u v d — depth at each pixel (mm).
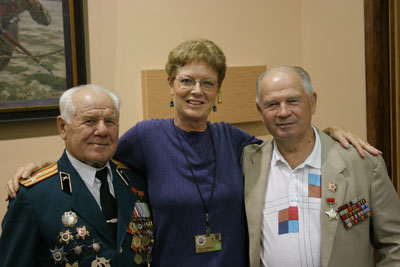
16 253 1555
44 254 1587
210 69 1821
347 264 1701
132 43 2885
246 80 3266
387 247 1784
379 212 1774
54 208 1604
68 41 2619
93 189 1708
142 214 1807
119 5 2824
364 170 1794
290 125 1763
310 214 1770
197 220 1820
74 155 1688
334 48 3271
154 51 2967
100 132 1616
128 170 1918
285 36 3508
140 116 2953
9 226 1575
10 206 1604
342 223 1720
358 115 3098
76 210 1621
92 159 1641
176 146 1902
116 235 1683
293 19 3535
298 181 1830
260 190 1889
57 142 2672
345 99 3203
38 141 2609
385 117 2889
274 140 1979
